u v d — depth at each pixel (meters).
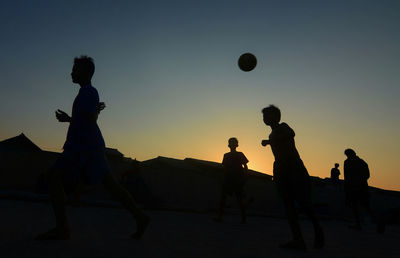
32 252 2.37
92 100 3.08
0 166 11.24
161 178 13.48
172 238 3.75
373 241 5.18
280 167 3.86
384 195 18.09
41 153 12.02
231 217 9.30
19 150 11.95
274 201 15.52
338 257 3.21
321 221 10.60
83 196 10.51
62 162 2.96
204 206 12.69
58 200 2.98
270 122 4.07
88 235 3.44
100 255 2.43
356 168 7.93
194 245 3.33
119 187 3.32
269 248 3.54
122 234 3.74
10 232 3.25
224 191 7.50
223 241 3.86
